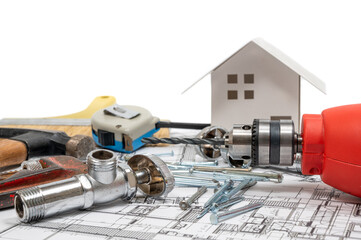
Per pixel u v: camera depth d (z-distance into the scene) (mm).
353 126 501
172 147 708
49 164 578
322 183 583
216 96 694
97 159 516
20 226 498
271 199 547
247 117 695
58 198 500
